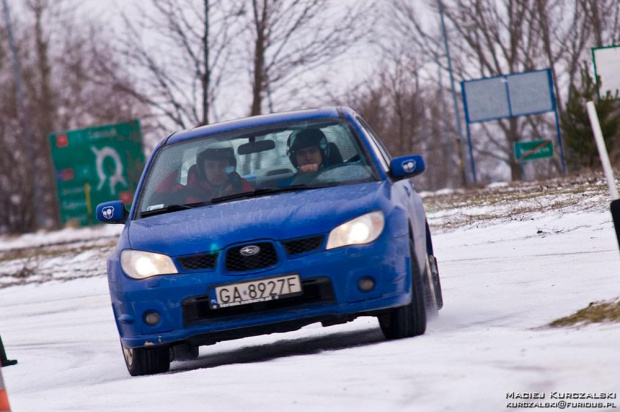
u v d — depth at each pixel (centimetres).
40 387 2606
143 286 2273
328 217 2253
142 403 1755
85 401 1928
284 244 2228
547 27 13650
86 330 3909
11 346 3772
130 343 2308
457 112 15288
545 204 5484
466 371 1561
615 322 1841
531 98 11062
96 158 13325
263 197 2423
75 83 18350
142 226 2436
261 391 1670
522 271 3400
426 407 1399
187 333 2245
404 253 2248
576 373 1449
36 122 18825
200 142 2625
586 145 8644
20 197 18750
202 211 2419
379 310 2223
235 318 2223
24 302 5522
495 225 5031
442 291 3250
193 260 2266
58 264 7619
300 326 2223
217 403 1634
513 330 2066
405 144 13300
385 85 12775
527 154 10825
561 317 2180
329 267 2202
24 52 19400
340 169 2477
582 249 3722
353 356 1939
